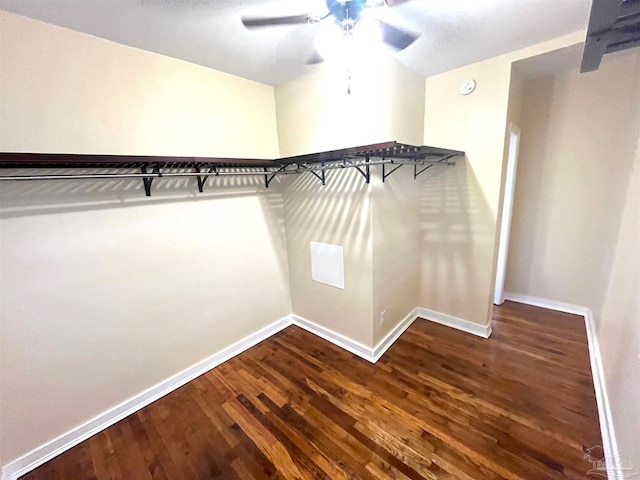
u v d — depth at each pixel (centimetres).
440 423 168
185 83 197
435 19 160
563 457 145
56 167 151
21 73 138
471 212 245
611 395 158
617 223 223
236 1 135
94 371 173
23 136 141
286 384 209
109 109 167
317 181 237
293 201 263
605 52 109
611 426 147
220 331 236
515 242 314
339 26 145
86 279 166
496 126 220
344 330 249
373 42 176
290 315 298
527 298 318
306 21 135
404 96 224
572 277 288
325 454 154
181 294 209
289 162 213
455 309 272
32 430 154
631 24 87
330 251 241
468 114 231
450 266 267
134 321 187
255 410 186
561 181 278
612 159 250
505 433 159
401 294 262
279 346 258
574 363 216
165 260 198
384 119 205
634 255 156
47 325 154
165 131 190
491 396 187
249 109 237
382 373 215
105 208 169
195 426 176
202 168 210
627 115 235
